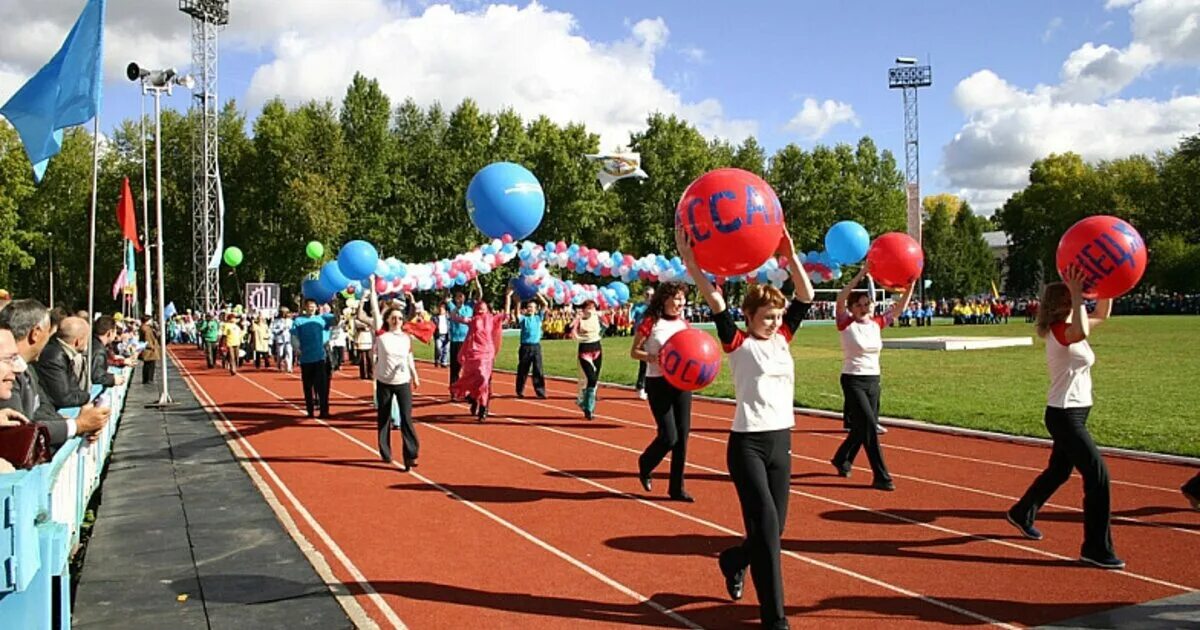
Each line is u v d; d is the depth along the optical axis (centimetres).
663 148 6800
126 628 528
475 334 1477
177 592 595
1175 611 548
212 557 677
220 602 574
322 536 747
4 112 885
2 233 5466
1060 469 683
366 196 6319
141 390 2169
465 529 766
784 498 515
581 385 1911
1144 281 7381
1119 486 909
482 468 1051
